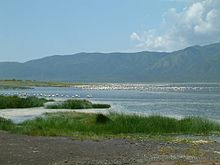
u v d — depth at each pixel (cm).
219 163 2148
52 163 2073
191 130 3616
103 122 3716
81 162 2117
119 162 2138
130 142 2877
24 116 5319
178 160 2220
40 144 2677
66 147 2580
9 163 2053
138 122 3631
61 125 3600
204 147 2733
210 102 10031
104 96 13875
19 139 2880
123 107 7969
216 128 3709
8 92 15988
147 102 10075
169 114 6300
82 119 3988
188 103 9612
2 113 5812
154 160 2211
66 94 15100
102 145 2708
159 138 3134
